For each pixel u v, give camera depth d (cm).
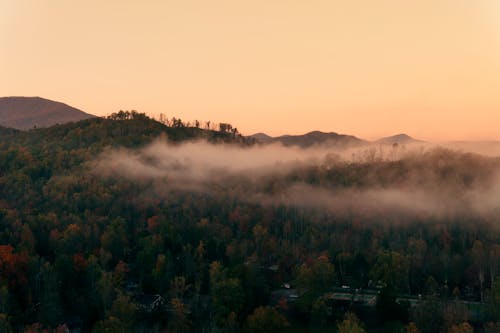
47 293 16512
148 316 17450
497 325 14888
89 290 18175
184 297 19112
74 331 16025
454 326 14375
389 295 17050
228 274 19212
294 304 17988
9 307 15600
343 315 16875
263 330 15950
